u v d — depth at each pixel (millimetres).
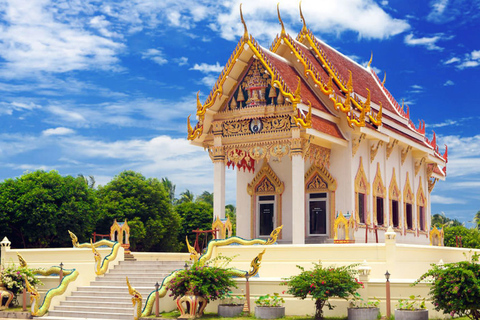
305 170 32438
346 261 24875
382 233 34219
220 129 31375
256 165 34625
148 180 69000
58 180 56500
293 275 25062
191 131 31828
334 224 29594
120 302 25328
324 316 22766
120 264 29406
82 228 56906
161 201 67875
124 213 65000
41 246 55000
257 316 22875
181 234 74812
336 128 31094
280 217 33531
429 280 21531
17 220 53469
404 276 25109
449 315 21422
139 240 63938
